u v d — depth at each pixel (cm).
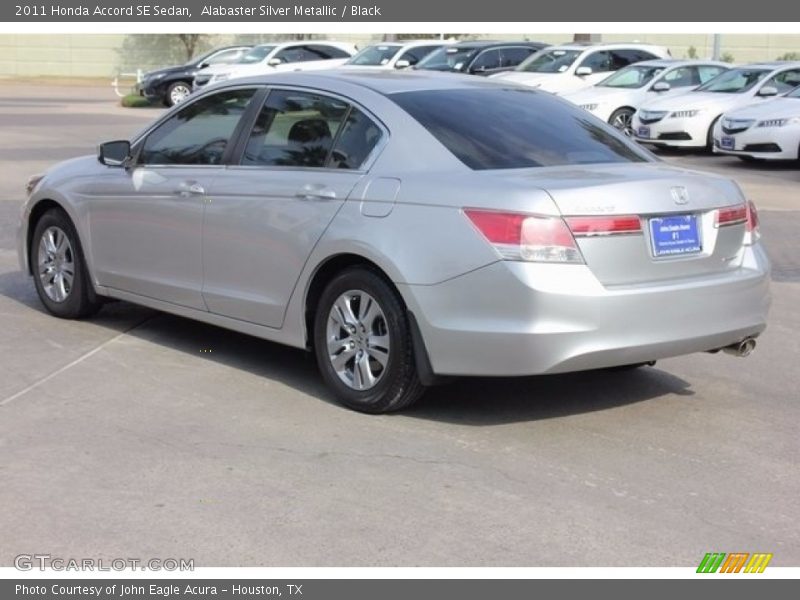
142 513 472
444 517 473
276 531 458
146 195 707
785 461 549
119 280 740
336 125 625
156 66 4862
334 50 3041
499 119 623
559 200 532
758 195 1538
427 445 556
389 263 564
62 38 4794
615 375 692
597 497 498
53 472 513
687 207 568
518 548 448
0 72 4794
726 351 622
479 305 540
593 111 2242
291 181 624
